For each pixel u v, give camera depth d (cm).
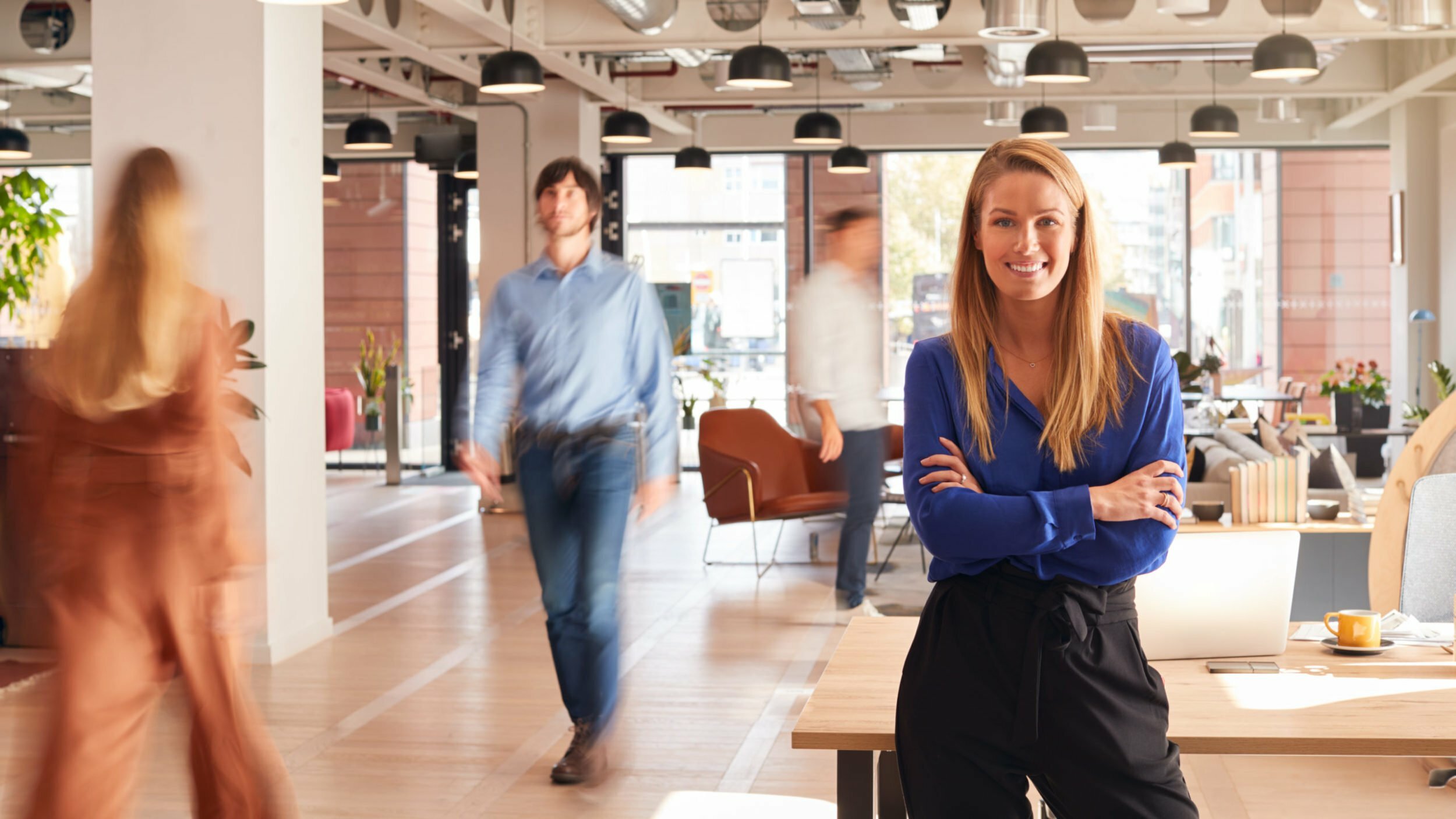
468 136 1171
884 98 1097
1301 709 196
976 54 1077
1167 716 176
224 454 288
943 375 188
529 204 1073
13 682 501
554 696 494
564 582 386
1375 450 1191
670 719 459
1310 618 507
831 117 976
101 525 269
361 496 1170
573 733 412
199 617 280
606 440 382
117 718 269
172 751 411
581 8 848
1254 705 199
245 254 543
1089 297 179
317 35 583
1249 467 512
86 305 271
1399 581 336
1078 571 174
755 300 1366
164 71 546
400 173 1353
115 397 267
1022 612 174
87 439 270
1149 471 175
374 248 1359
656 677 521
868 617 263
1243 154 1318
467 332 1350
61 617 269
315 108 582
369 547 874
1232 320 1327
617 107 1129
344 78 1041
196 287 283
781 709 472
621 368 384
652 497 395
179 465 274
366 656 560
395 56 885
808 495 741
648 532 941
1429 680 215
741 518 737
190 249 284
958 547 175
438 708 476
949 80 1088
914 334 1357
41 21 892
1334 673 221
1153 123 1274
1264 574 231
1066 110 1289
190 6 544
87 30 891
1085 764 171
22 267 606
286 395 561
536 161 1076
